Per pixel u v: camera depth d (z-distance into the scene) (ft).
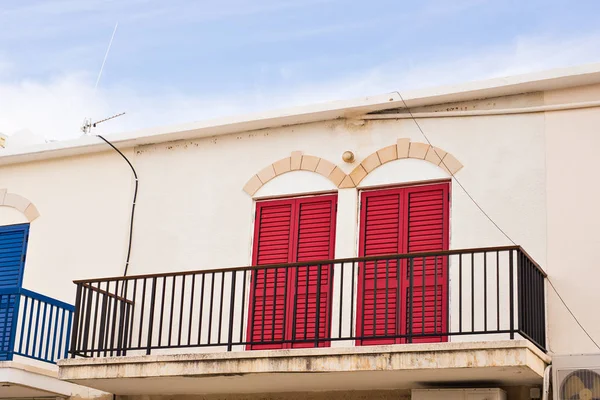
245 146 48.03
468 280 41.24
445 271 41.88
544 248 40.29
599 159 40.50
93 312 49.11
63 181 52.16
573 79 41.27
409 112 44.62
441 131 43.70
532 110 42.09
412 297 38.11
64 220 51.37
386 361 37.63
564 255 39.91
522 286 37.01
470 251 37.29
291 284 45.01
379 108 44.93
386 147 44.60
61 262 50.60
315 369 38.63
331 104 45.52
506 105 42.86
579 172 40.70
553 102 42.06
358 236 44.21
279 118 46.65
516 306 39.91
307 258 45.06
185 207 48.57
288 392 43.70
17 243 52.16
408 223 43.39
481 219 41.70
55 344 48.01
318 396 43.06
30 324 45.47
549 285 39.75
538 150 41.65
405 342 41.81
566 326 39.01
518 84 42.01
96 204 50.85
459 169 42.78
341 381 40.60
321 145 46.11
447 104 43.98
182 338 46.57
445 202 42.96
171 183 49.34
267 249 46.06
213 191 48.14
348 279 43.68
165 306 47.55
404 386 40.86
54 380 46.68
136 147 50.85
